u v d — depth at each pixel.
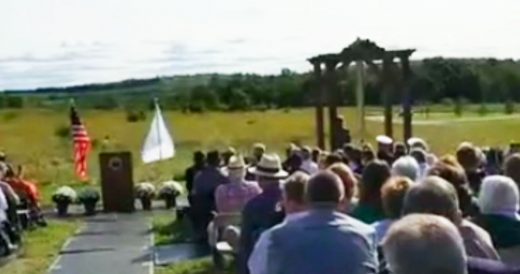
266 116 48.75
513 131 37.84
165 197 19.80
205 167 14.61
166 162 28.61
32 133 44.00
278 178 8.26
